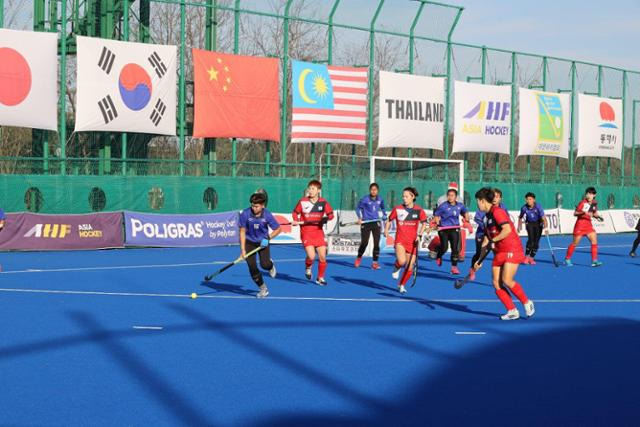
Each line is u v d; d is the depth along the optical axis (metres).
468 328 10.69
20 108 24.30
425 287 15.51
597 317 11.80
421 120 33.25
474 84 34.91
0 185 23.83
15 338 9.69
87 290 14.42
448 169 29.44
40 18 29.12
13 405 6.73
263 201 13.24
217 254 22.97
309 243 15.56
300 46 33.97
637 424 6.29
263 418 6.39
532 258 21.34
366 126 33.22
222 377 7.76
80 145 29.44
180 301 13.07
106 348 9.11
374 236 19.19
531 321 11.37
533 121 37.28
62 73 25.72
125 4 26.64
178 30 37.31
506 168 38.31
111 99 25.88
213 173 29.56
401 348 9.27
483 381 7.71
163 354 8.81
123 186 25.98
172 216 25.33
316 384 7.52
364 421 6.34
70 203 25.11
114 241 24.23
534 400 7.02
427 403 6.89
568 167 41.31
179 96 30.59
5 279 16.06
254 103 28.98
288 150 32.53
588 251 26.61
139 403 6.81
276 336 9.95
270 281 16.22
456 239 18.23
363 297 13.85
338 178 31.52
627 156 44.19
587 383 7.66
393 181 27.09
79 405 6.73
